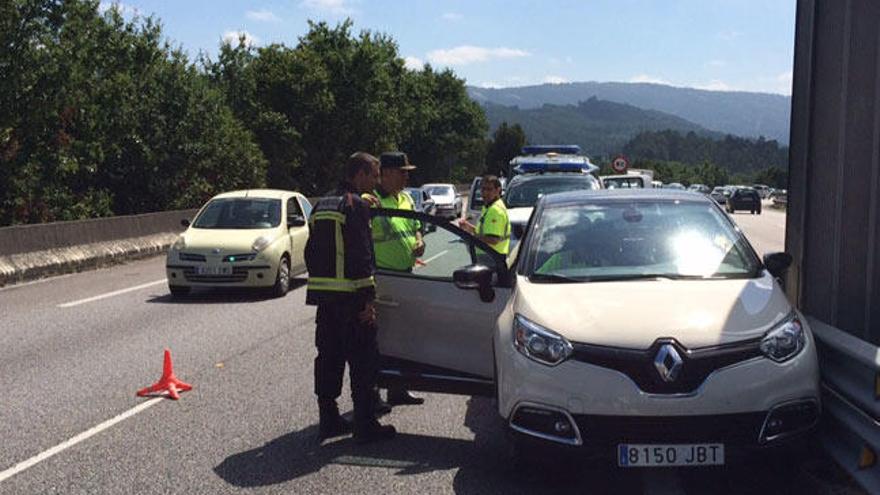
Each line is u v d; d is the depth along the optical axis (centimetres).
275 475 519
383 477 512
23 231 1564
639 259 558
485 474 515
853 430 461
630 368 447
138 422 634
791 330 466
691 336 451
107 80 2494
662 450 443
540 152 2228
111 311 1174
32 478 517
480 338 576
